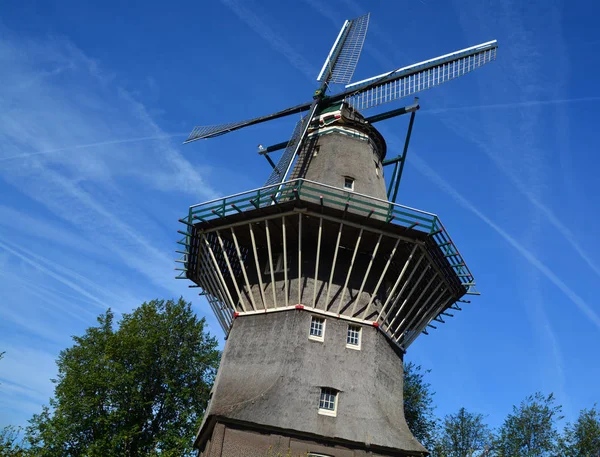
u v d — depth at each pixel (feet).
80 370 117.80
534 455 114.83
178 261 91.04
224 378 75.87
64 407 111.86
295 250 82.38
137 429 116.06
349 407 70.59
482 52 96.58
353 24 112.78
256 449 64.23
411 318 86.02
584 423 114.93
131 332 123.95
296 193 74.08
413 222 74.59
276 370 71.97
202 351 135.03
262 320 78.43
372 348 76.43
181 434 120.37
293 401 68.80
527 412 122.62
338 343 75.15
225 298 85.92
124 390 118.83
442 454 121.49
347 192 76.23
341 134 93.71
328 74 103.65
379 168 95.86
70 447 113.60
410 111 95.25
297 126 97.66
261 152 102.32
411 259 79.66
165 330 130.31
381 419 70.85
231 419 64.44
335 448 66.95
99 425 114.52
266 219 77.05
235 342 79.05
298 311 75.82
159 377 126.62
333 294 78.64
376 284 82.17
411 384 134.92
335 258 75.05
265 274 83.71
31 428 113.39
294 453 65.26
